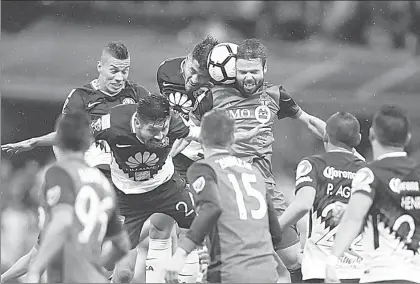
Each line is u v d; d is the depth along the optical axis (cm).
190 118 1639
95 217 1181
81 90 1702
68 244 1155
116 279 1588
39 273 1115
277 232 1304
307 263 1434
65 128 1201
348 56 3681
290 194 3112
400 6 3797
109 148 1652
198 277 1664
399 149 1284
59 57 3509
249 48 1573
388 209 1257
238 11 3959
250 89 1584
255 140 1606
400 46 3744
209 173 1248
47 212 1164
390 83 3472
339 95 3466
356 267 1450
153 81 3419
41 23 3709
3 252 2662
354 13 3831
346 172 1436
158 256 1661
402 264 1252
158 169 1573
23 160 3080
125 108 1519
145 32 3841
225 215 1241
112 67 1675
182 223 1616
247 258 1230
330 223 1423
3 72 3416
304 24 3888
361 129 3378
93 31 3762
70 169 1179
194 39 3822
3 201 2877
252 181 1281
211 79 1627
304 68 3594
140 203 1587
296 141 3278
